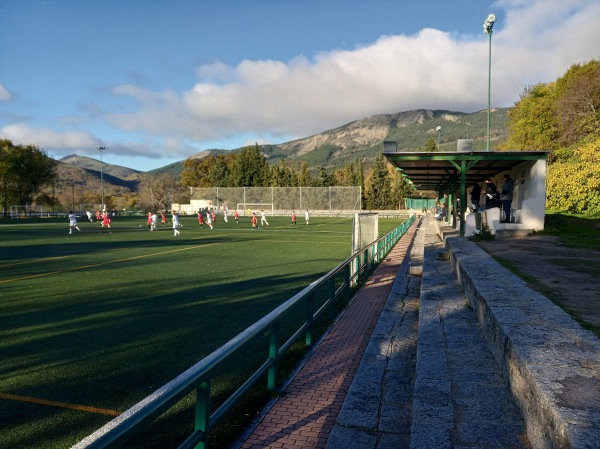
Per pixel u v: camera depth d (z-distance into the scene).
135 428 2.10
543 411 2.41
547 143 43.88
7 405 4.34
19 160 62.53
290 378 4.98
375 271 13.20
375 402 4.04
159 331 6.94
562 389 2.48
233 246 21.66
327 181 86.19
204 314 8.04
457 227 19.50
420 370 3.92
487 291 5.18
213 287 10.77
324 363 5.48
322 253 18.55
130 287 10.75
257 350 6.09
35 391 4.68
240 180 88.38
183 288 10.62
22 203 65.75
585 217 20.23
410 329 6.52
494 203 15.26
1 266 14.48
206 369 2.86
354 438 3.39
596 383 2.57
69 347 6.16
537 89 47.91
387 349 5.61
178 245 22.12
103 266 14.52
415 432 2.84
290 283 11.35
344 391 4.61
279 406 4.26
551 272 6.70
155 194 83.56
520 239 12.46
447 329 5.19
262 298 9.48
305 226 39.81
